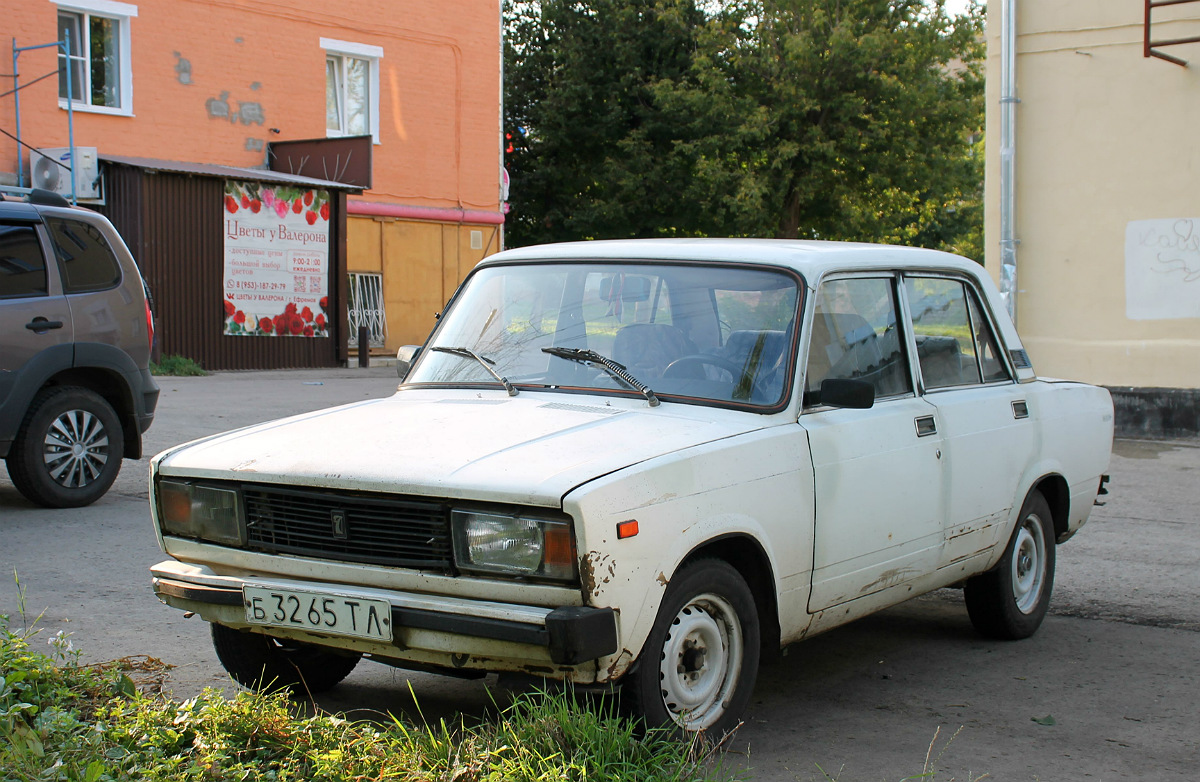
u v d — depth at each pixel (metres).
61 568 6.55
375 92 25.44
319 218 22.16
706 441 3.91
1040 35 14.09
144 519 7.96
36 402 8.08
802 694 4.86
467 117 27.14
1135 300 13.70
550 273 5.00
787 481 4.12
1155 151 13.51
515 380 4.64
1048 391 5.97
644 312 4.66
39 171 19.16
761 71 35.81
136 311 8.71
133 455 8.87
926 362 5.18
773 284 4.54
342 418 4.42
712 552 3.97
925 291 5.29
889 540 4.66
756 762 3.99
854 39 33.97
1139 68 13.53
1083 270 14.01
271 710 3.88
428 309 26.52
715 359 4.43
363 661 5.20
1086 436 6.25
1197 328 13.38
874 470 4.57
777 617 4.18
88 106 20.72
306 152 23.06
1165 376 13.55
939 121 35.84
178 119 22.11
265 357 21.55
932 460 4.91
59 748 3.59
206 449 4.22
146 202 19.45
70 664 4.40
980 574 5.61
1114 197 13.77
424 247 26.39
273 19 23.45
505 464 3.61
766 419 4.24
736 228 36.00
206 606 3.98
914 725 4.47
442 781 3.37
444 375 4.84
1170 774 4.02
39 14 19.80
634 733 3.65
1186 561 7.50
